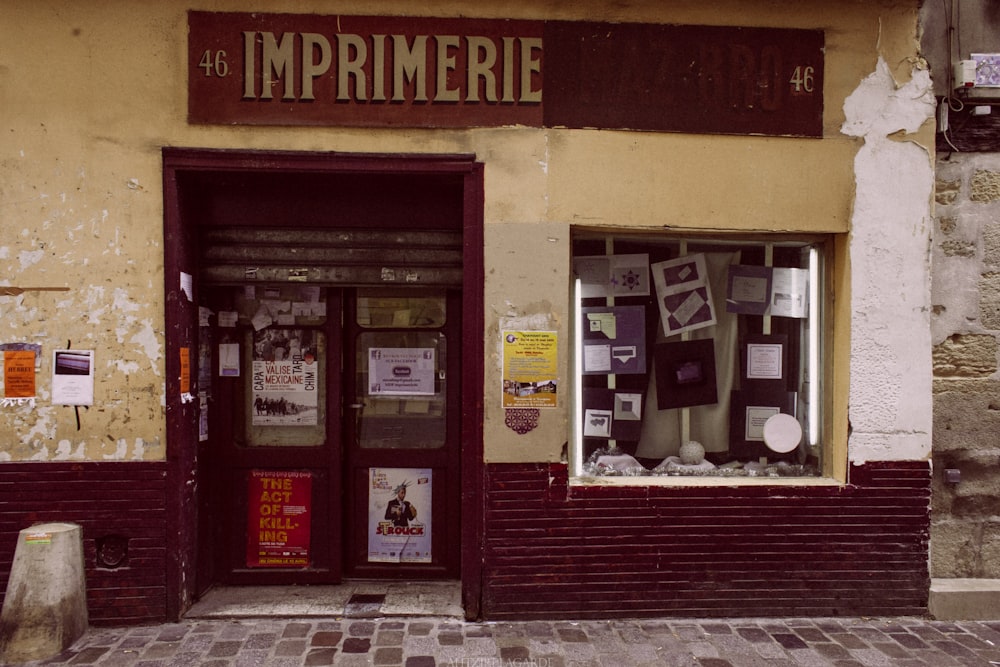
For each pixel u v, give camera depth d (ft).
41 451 12.89
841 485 13.75
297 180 13.75
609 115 13.47
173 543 13.09
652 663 11.61
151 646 12.05
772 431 14.55
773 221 13.67
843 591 13.71
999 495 14.16
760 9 13.61
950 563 14.15
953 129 14.02
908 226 13.75
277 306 14.93
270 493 14.88
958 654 12.08
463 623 13.16
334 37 13.23
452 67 13.34
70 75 12.89
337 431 14.94
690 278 14.51
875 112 13.73
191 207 13.82
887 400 13.76
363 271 14.40
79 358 12.92
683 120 13.56
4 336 12.84
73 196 12.91
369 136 13.30
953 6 13.87
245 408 14.93
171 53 13.05
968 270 14.08
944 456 14.10
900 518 13.78
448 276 14.44
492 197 13.35
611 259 14.34
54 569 11.98
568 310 13.62
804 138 13.69
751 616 13.64
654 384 14.47
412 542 15.14
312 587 14.74
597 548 13.46
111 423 12.98
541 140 13.38
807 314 14.53
